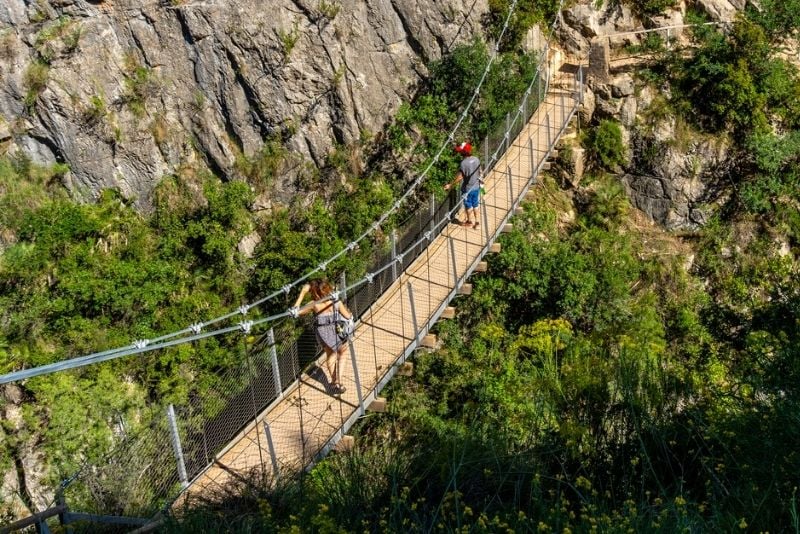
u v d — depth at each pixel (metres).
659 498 6.33
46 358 16.67
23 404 16.30
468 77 20.98
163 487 9.90
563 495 6.73
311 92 20.27
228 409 10.87
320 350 12.63
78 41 18.81
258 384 11.34
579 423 8.16
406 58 21.34
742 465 6.48
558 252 19.20
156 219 19.52
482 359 17.78
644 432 7.68
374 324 13.40
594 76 21.83
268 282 18.83
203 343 17.64
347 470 8.23
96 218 18.89
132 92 19.39
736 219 20.88
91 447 15.20
